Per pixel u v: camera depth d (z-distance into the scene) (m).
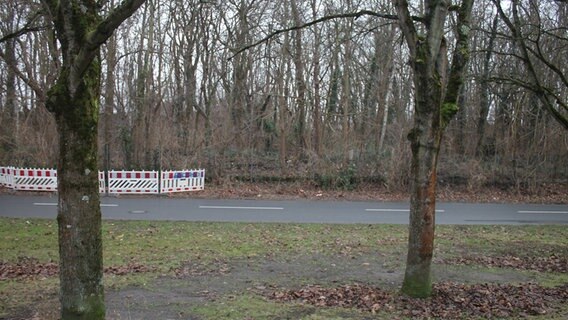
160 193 22.05
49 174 22.11
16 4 13.58
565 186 24.45
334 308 7.05
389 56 24.94
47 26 10.20
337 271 9.39
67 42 4.84
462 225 14.91
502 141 25.11
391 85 25.44
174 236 12.40
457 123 26.25
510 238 12.95
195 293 7.83
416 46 7.05
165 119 26.16
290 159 26.20
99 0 5.34
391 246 11.67
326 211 17.80
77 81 4.83
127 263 9.70
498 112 25.88
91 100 4.99
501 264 10.16
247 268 9.52
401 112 24.39
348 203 20.47
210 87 27.62
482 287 8.32
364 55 26.03
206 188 23.62
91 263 5.07
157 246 11.23
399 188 23.53
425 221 7.38
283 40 24.89
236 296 7.66
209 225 14.05
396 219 16.05
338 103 26.48
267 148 27.36
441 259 10.50
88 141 5.00
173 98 27.69
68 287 5.04
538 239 12.87
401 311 6.88
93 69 5.02
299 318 6.59
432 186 7.30
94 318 5.08
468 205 20.58
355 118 26.19
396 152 23.88
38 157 24.17
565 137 24.28
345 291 7.96
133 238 12.05
